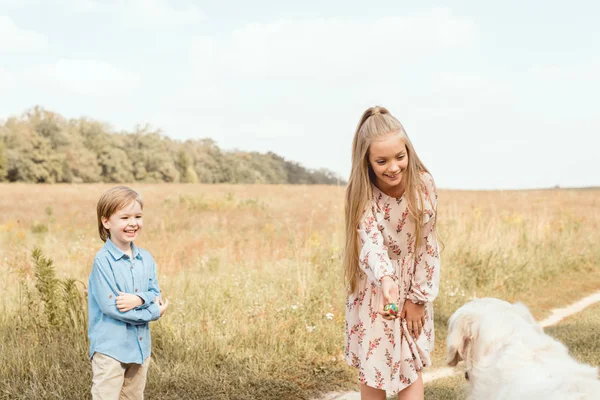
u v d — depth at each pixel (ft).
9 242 40.96
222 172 358.64
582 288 30.73
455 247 32.30
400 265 9.81
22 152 255.09
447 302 24.88
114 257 10.73
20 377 14.42
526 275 31.17
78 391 13.80
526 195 124.98
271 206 95.04
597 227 48.44
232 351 17.25
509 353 8.04
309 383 15.79
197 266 30.22
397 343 9.66
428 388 15.37
